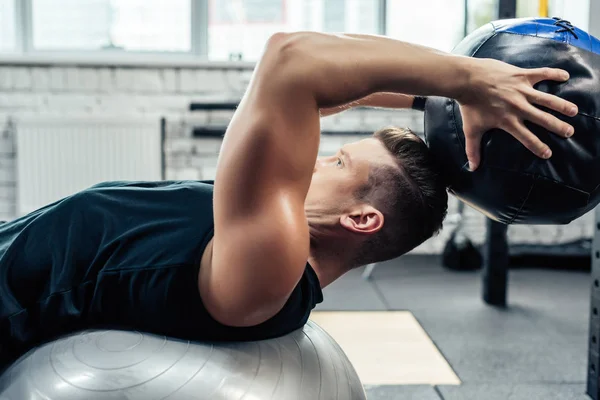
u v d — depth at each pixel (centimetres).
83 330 88
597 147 85
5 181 427
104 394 78
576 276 389
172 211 85
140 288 82
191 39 449
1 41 445
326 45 76
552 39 88
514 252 416
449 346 247
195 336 86
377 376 214
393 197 96
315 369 89
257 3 454
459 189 98
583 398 196
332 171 99
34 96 426
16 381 83
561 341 255
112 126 414
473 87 81
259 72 76
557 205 90
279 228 73
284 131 73
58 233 87
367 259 102
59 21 444
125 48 449
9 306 86
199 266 80
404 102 103
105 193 89
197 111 437
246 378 82
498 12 294
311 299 95
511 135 85
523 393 200
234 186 74
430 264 423
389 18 464
